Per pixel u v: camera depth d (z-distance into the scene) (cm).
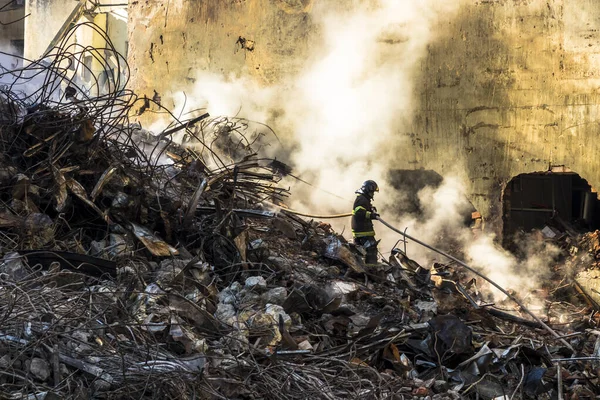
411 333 991
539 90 1866
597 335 1212
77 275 780
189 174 1185
